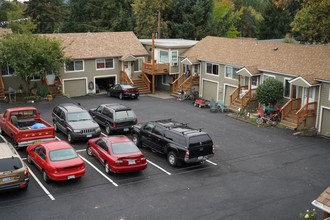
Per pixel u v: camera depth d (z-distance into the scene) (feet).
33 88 122.62
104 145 67.00
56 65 116.78
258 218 51.72
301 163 72.43
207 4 192.13
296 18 118.32
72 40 134.72
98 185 60.95
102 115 89.25
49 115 102.06
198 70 129.90
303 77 91.97
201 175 65.98
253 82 111.34
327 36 108.99
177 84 133.18
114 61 137.18
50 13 212.64
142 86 138.51
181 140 67.77
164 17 195.62
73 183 61.46
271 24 222.07
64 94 127.85
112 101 122.42
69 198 56.29
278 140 86.07
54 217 50.88
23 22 181.16
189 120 101.19
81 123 81.51
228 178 64.95
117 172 63.00
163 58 139.03
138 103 120.57
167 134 71.15
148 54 142.72
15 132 72.84
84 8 215.31
